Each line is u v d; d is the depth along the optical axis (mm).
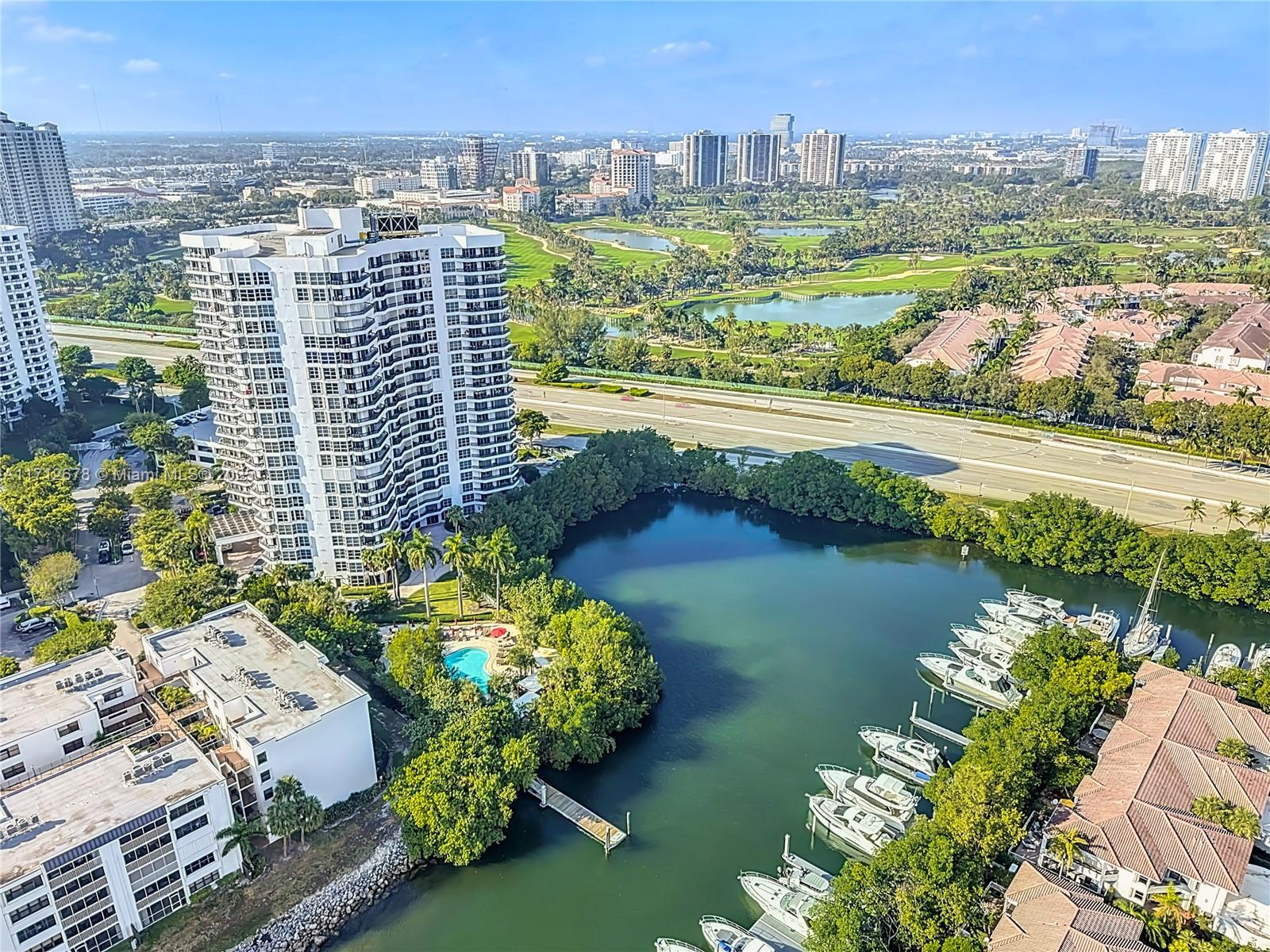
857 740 142625
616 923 108750
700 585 196000
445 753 120188
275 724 117375
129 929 103312
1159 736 122812
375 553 174750
